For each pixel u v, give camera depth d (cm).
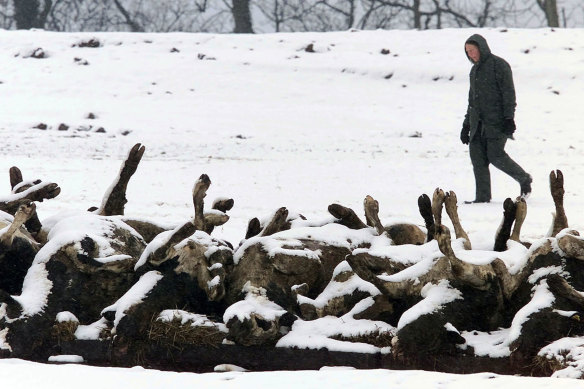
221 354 1781
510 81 3947
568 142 5950
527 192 3959
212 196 4038
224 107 6931
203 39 8544
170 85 7400
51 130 6053
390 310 1839
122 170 2153
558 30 8719
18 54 8000
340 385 1476
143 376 1549
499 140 3966
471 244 2086
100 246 1878
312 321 1836
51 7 14250
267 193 4156
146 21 14675
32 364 1641
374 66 7825
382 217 3525
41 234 2061
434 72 7700
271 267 1889
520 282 1806
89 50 8244
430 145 5869
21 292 1905
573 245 1783
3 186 4116
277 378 1526
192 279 1852
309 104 7088
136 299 1798
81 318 1844
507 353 1666
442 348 1698
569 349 1614
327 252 2011
